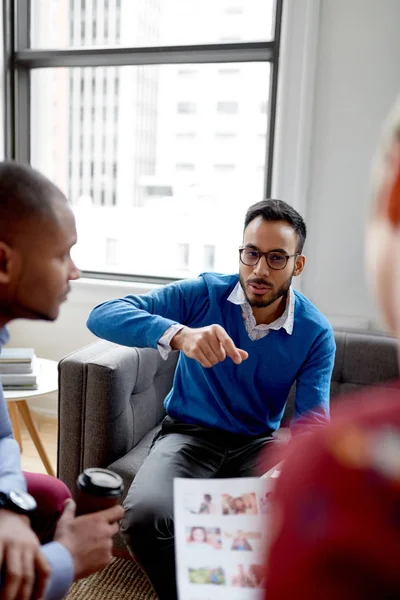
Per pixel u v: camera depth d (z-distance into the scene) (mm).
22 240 753
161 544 1192
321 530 224
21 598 721
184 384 1510
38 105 2770
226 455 1421
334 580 217
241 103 2441
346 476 229
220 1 2361
